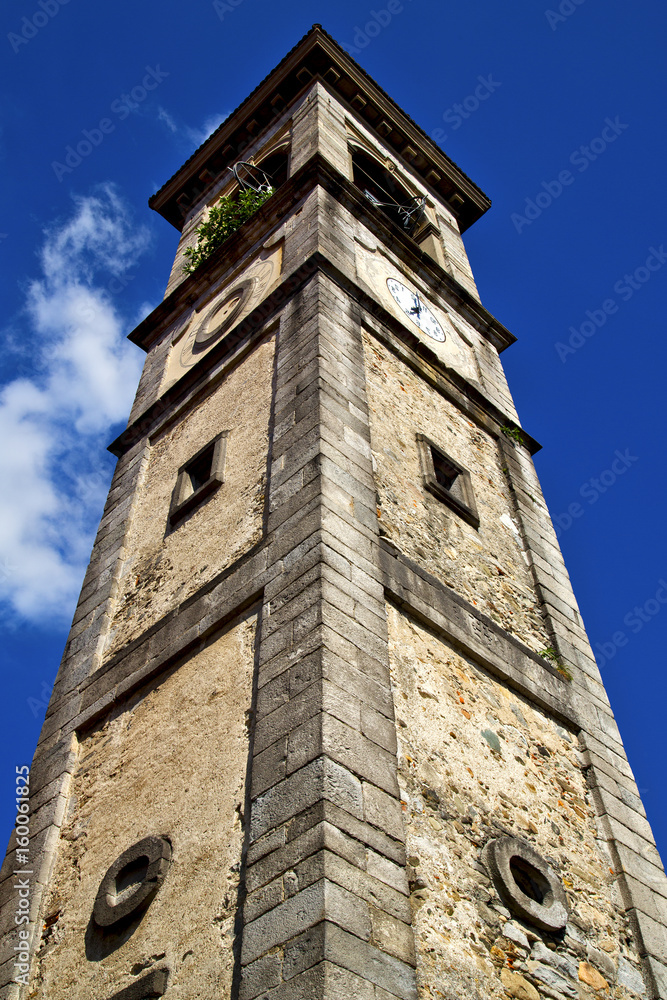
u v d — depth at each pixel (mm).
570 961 7930
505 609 11078
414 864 7266
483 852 7977
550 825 8930
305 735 7340
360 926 6340
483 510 12352
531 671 10320
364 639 8289
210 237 17625
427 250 18891
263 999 6109
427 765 8078
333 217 14500
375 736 7609
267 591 8938
